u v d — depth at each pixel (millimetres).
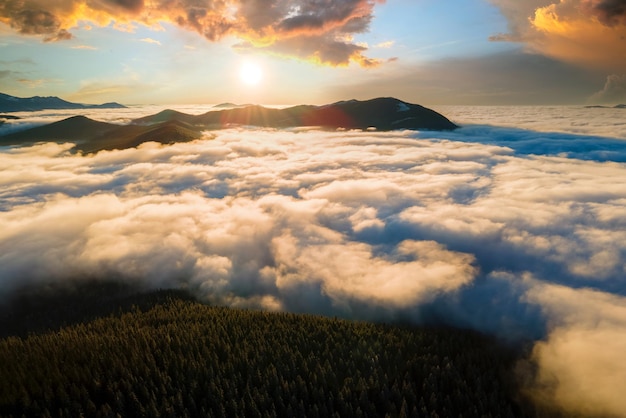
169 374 75938
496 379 88750
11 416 60688
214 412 65688
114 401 65625
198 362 79562
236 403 66188
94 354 81000
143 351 83250
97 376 71000
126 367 75188
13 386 66375
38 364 75938
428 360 88500
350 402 69062
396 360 86875
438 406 72625
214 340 90688
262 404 67000
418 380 81188
